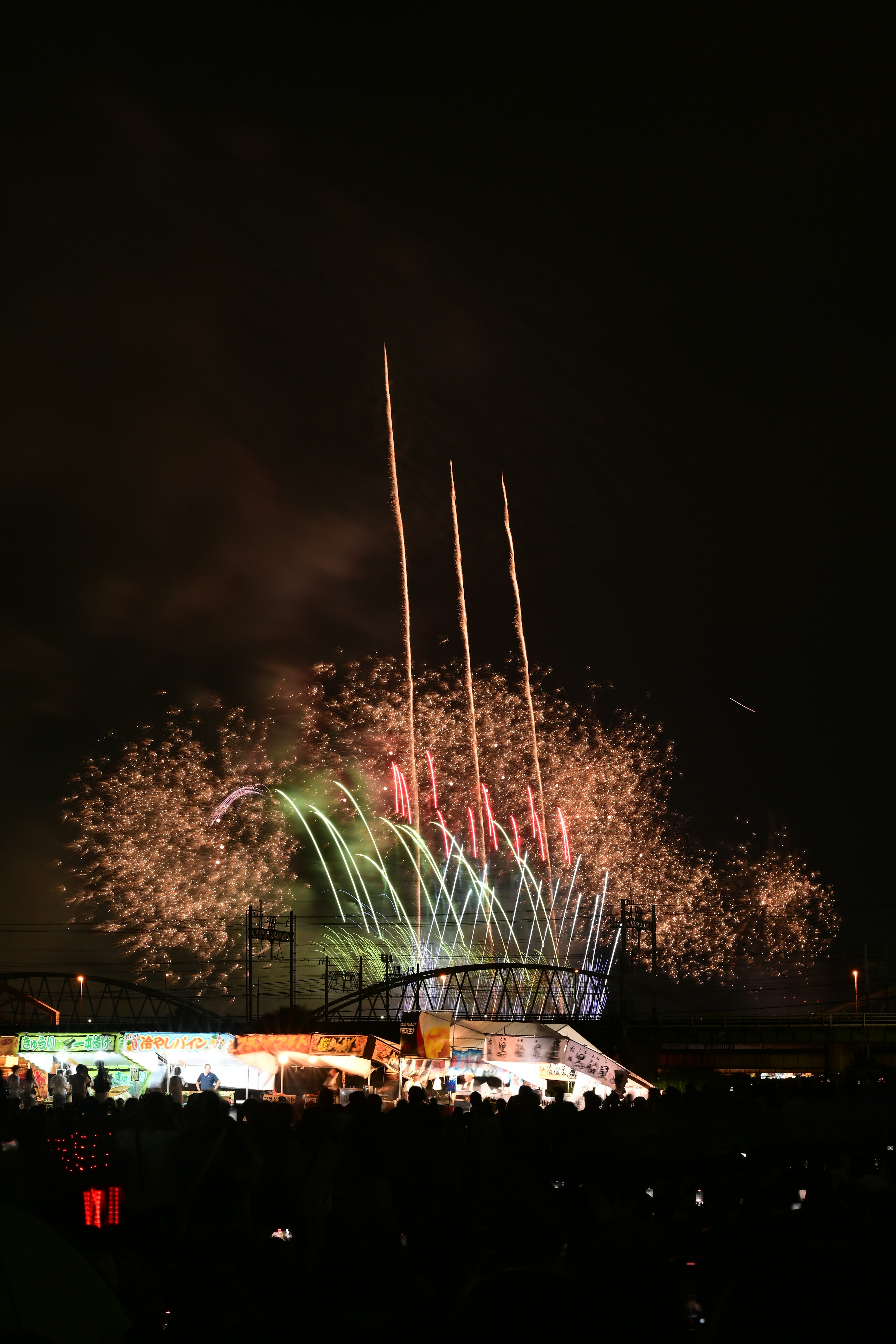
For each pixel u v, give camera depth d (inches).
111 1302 300.2
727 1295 143.6
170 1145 575.8
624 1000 3122.5
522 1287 161.8
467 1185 582.9
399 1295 374.0
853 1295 138.6
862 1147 674.2
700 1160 652.1
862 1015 3540.8
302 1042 1879.9
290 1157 579.8
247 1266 458.6
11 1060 1946.4
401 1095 1737.2
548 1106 770.8
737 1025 3560.5
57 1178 511.8
